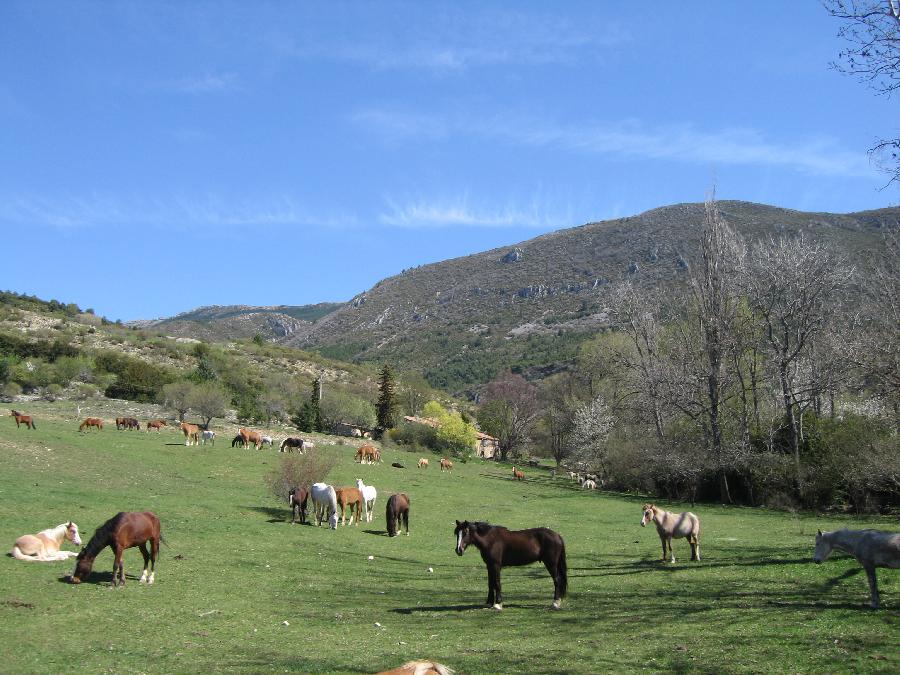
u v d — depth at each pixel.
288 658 10.04
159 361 92.88
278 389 90.81
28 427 43.75
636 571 18.97
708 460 48.09
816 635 10.69
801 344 45.91
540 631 11.91
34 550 16.14
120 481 32.25
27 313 103.75
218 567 17.88
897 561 12.06
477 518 33.50
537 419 92.19
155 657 9.98
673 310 57.03
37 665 9.34
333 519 27.22
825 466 41.56
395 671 6.07
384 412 87.06
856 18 14.25
